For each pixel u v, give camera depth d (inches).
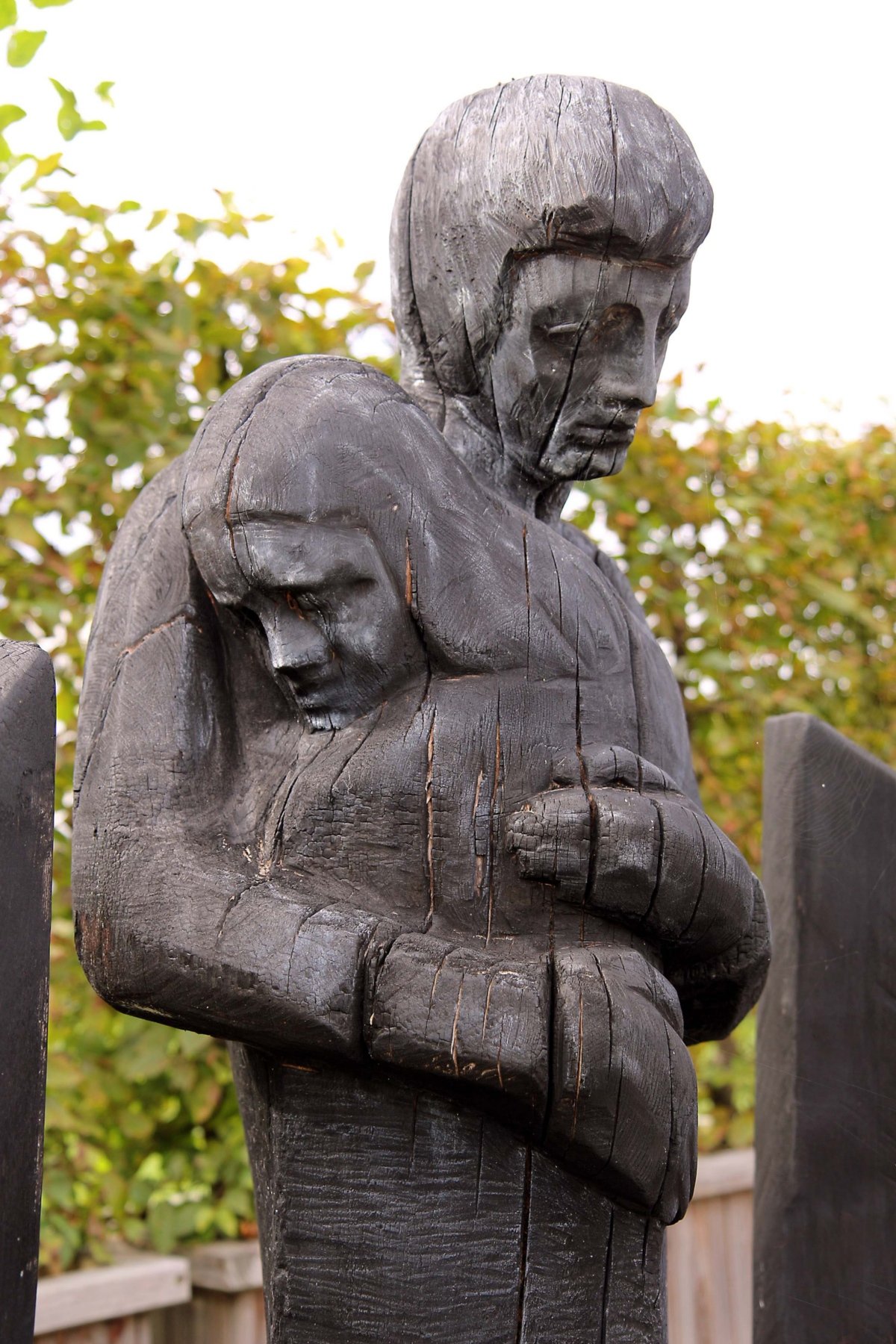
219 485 60.6
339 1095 60.3
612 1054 58.5
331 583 60.2
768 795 93.4
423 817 61.1
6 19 97.8
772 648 141.9
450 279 66.8
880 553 150.3
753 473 140.9
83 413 117.0
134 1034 114.7
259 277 120.6
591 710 64.7
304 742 62.8
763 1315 89.0
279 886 59.6
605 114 64.4
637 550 134.3
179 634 63.4
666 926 62.7
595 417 66.1
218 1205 114.5
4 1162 52.2
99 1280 102.2
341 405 61.8
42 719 54.9
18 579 115.5
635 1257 61.7
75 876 61.5
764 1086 91.4
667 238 64.2
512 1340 59.5
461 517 63.6
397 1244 59.6
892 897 90.0
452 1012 57.3
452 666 62.7
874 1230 87.6
